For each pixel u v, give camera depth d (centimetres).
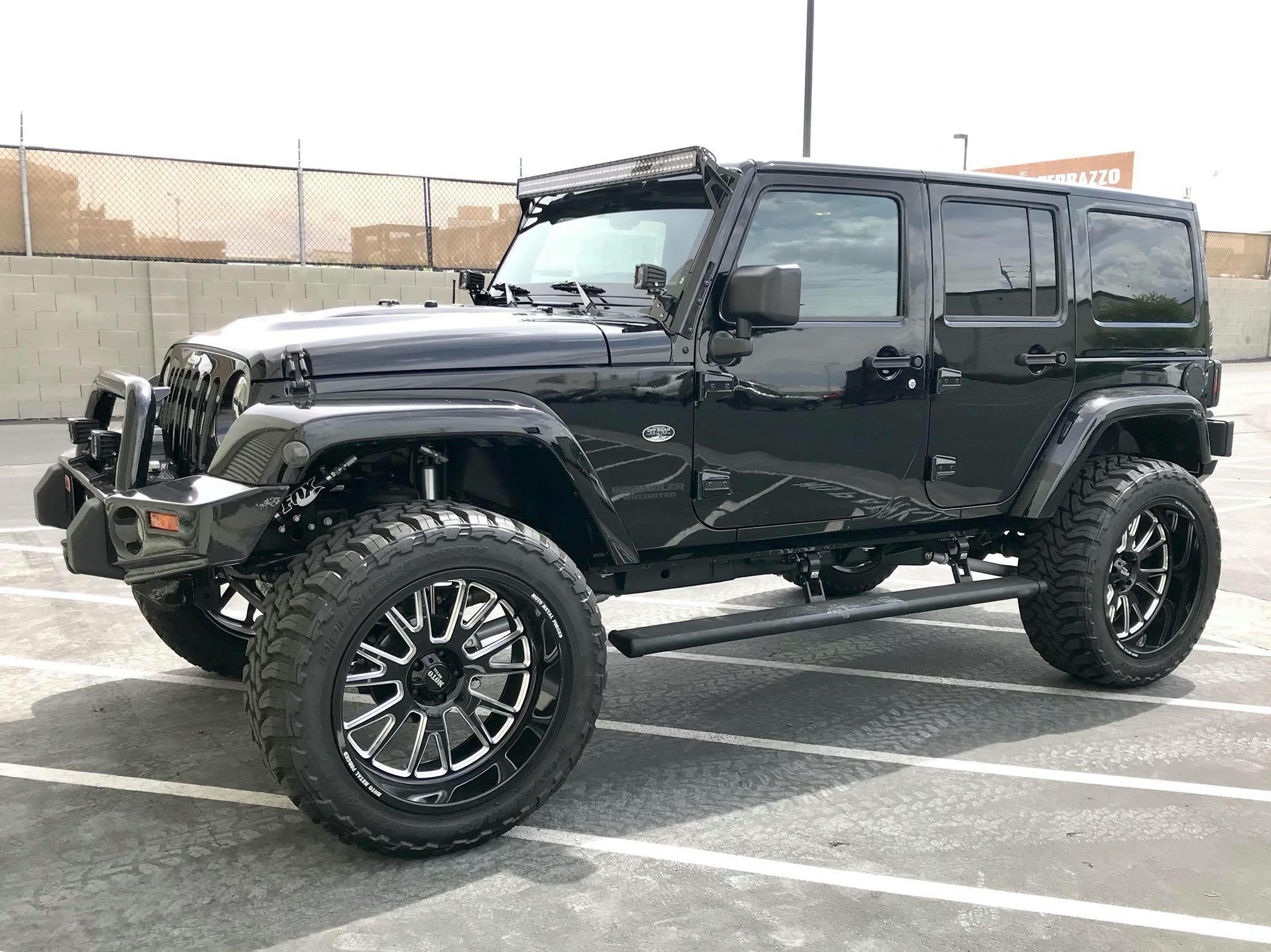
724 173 317
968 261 371
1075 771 336
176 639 395
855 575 546
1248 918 249
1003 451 387
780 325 315
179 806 303
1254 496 874
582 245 366
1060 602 398
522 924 242
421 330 290
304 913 246
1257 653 468
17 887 257
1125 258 420
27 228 1225
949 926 244
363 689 287
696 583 354
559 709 284
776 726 376
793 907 251
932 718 385
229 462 264
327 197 1371
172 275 1287
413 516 266
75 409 1267
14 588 545
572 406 300
